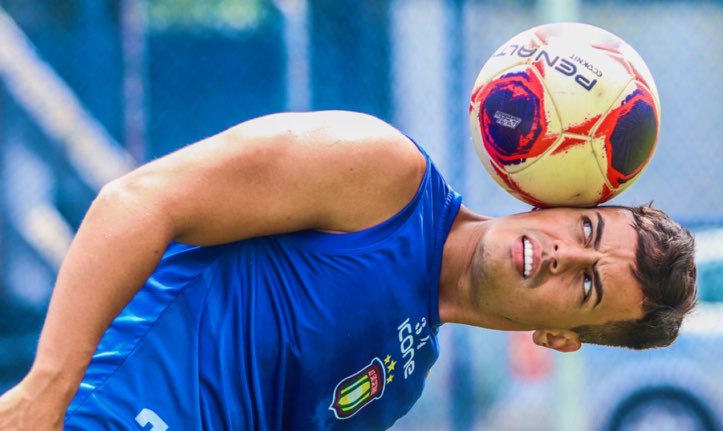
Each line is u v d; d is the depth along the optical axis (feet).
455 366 66.13
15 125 68.03
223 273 32.40
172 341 31.94
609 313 34.42
